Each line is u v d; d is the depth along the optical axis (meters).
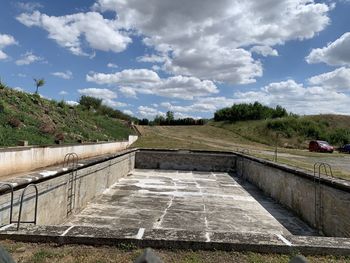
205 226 7.50
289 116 53.91
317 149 31.66
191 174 17.08
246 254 3.51
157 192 11.43
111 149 21.41
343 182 6.15
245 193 11.95
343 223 5.96
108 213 8.34
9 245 3.57
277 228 7.49
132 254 3.45
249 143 40.19
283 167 9.71
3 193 4.89
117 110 46.78
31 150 11.13
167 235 3.76
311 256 3.50
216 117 64.81
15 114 15.88
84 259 3.32
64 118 22.59
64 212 7.51
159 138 33.09
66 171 7.49
